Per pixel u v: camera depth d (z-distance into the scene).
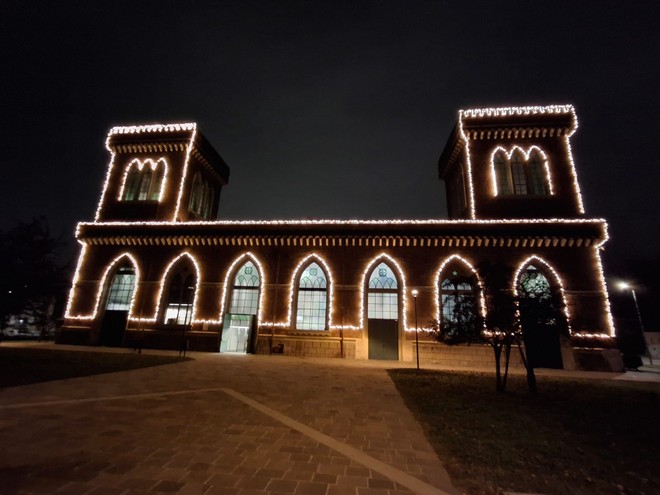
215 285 27.88
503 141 29.72
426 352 24.73
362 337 25.67
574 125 28.91
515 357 24.03
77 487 4.86
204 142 34.78
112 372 14.84
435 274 26.19
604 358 23.36
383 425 8.38
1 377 12.62
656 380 18.73
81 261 29.50
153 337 27.27
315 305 27.09
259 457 6.18
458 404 10.88
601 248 26.17
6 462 5.66
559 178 28.45
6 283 20.80
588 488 5.27
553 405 11.19
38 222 22.36
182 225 28.95
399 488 5.15
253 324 26.61
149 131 33.00
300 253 27.75
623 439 7.71
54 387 11.40
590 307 24.31
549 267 25.28
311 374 16.70
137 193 32.47
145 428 7.57
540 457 6.46
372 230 27.03
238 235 28.11
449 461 6.20
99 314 28.25
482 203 28.36
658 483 5.48
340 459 6.22
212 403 10.06
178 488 4.92
